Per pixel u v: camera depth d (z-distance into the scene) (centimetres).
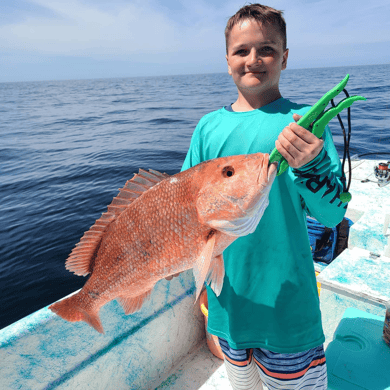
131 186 136
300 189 116
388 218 216
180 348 237
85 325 181
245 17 134
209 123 161
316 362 147
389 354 186
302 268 139
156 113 3247
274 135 138
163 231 122
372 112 2133
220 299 154
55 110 4309
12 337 155
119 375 197
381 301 149
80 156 1433
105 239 136
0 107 5038
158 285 220
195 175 118
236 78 146
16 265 566
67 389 172
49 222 723
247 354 156
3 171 1227
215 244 118
